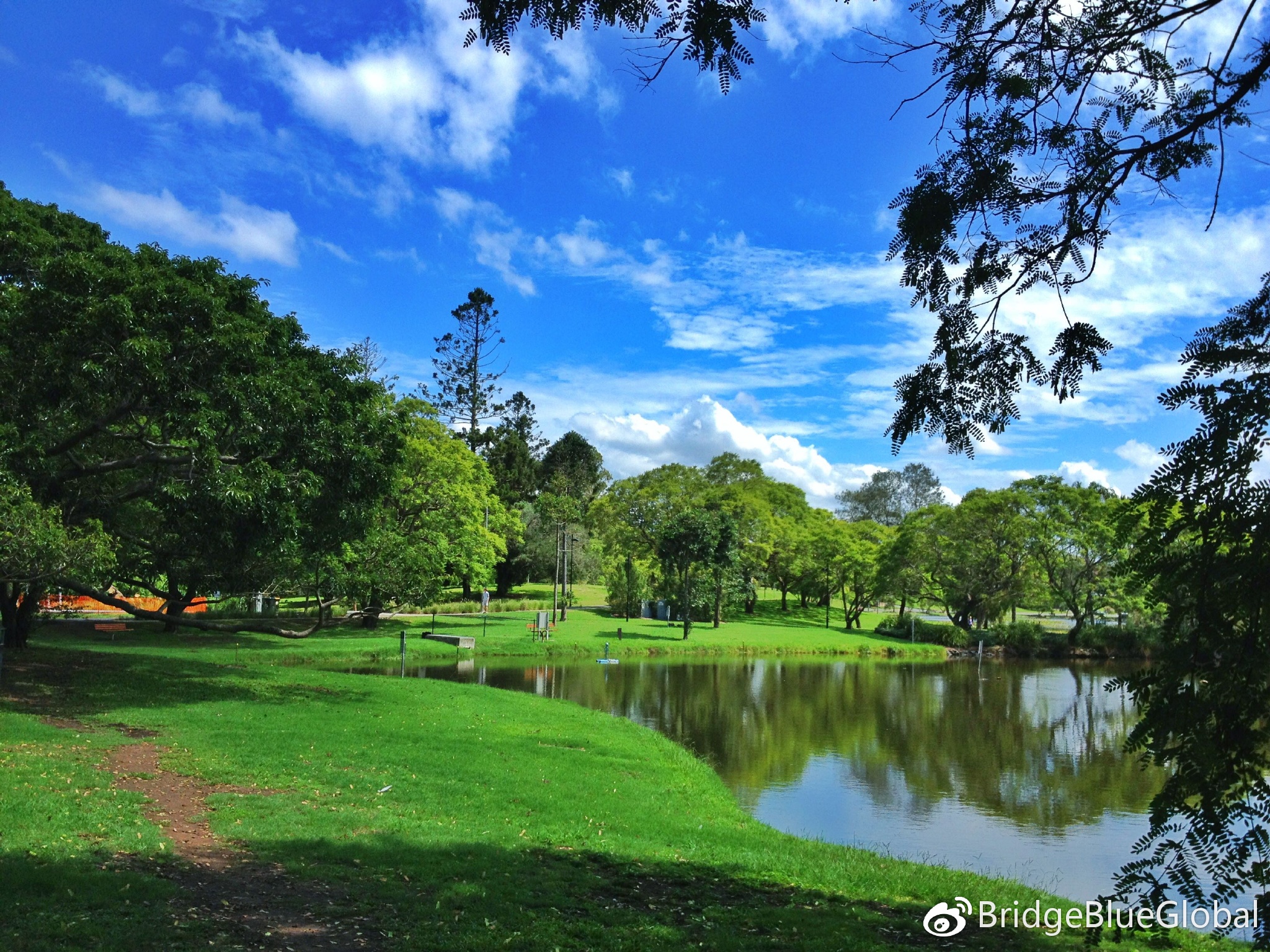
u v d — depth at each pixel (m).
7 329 13.23
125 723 13.29
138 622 35.12
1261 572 3.29
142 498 17.47
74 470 14.89
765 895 8.02
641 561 55.91
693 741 20.64
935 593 54.00
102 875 6.34
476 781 11.71
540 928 6.11
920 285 4.64
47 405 13.97
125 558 18.50
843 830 13.62
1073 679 35.50
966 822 14.33
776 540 63.25
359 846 7.96
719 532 49.06
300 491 15.55
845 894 8.43
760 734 21.88
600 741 16.30
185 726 13.42
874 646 45.97
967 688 32.03
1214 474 3.31
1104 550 44.19
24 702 14.21
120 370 13.47
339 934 5.71
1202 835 3.52
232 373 14.87
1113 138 4.29
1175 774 3.60
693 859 9.22
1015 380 4.42
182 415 13.84
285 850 7.63
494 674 30.45
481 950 5.57
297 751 12.41
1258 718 3.38
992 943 7.06
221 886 6.50
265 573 18.17
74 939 5.12
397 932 5.82
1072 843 13.26
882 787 16.61
